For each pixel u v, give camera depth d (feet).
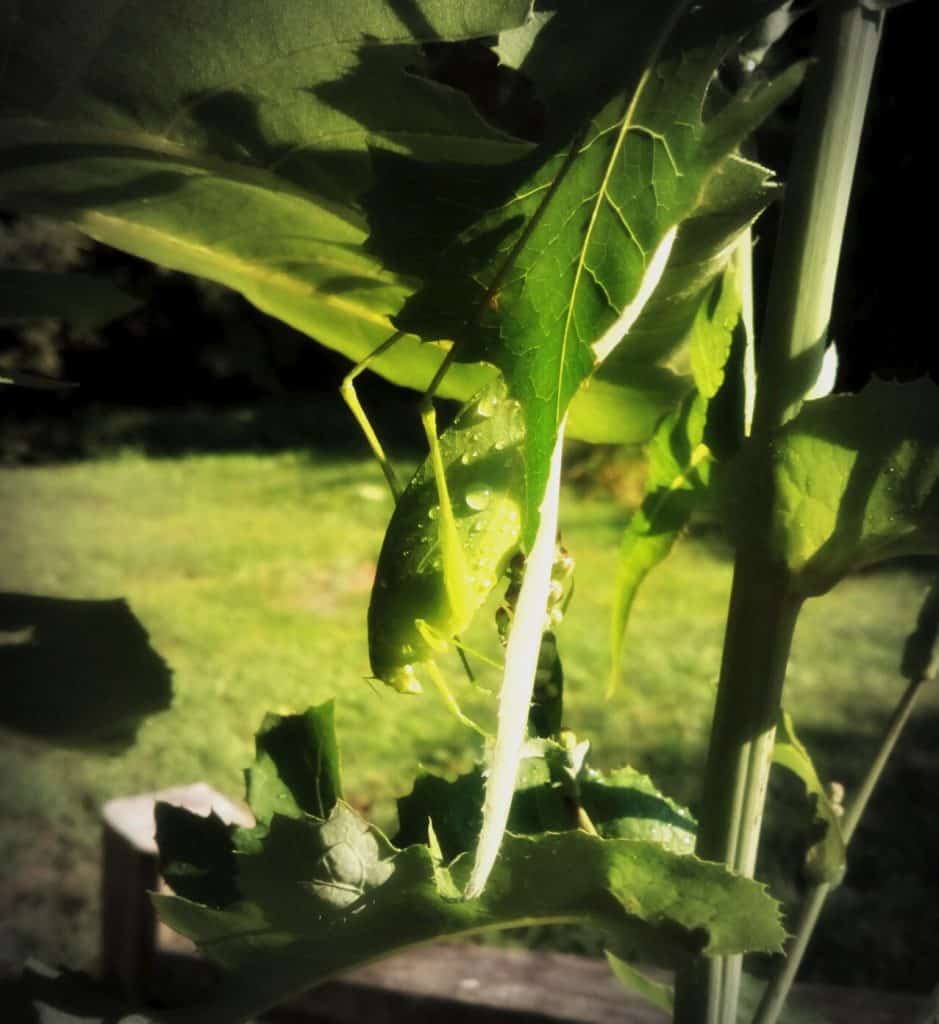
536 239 0.47
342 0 0.53
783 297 0.64
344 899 0.59
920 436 0.62
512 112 0.64
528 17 0.47
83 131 0.59
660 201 0.45
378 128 0.57
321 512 9.27
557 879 0.56
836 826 0.74
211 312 12.80
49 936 3.63
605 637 6.30
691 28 0.45
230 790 4.70
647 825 0.70
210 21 0.55
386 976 1.81
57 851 4.20
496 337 0.48
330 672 5.92
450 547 0.54
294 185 0.61
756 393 0.66
